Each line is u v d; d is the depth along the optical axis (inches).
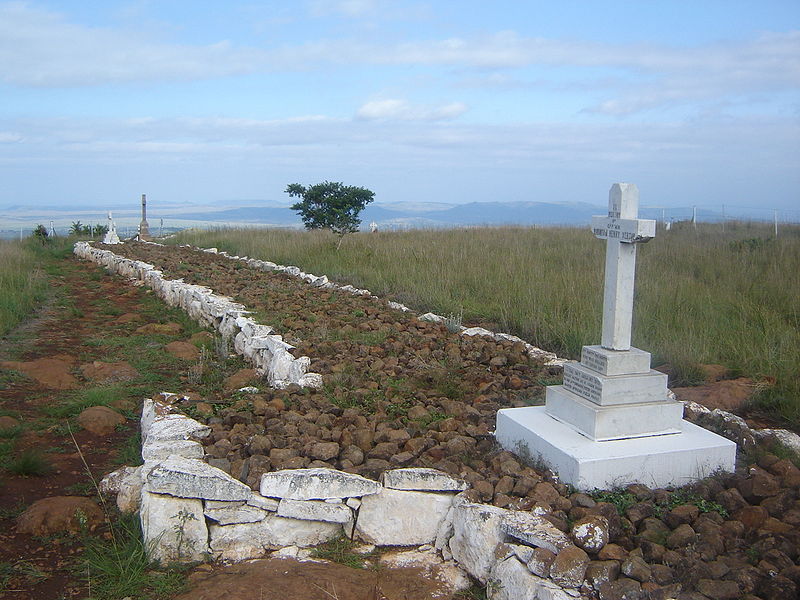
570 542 149.9
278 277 614.2
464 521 166.1
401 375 293.1
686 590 139.0
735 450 189.3
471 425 224.2
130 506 195.6
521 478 177.9
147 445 202.2
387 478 178.9
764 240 692.7
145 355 383.2
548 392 210.4
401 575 163.0
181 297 538.6
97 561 167.2
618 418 187.9
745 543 153.9
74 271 836.6
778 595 133.6
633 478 179.6
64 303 573.6
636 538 155.3
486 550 158.7
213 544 172.9
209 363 363.9
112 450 245.0
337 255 718.5
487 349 334.6
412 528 177.8
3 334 432.1
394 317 411.5
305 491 175.8
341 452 205.2
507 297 443.8
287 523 176.2
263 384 314.3
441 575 163.6
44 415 279.7
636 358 193.2
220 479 173.0
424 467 192.9
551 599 136.8
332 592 153.2
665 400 194.7
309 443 204.8
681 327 352.5
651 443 187.0
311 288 533.3
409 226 1074.7
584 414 191.0
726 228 940.6
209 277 614.5
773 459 194.7
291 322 383.9
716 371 295.9
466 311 435.2
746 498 175.0
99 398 292.8
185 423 225.1
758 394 263.6
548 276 495.2
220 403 263.3
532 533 152.6
